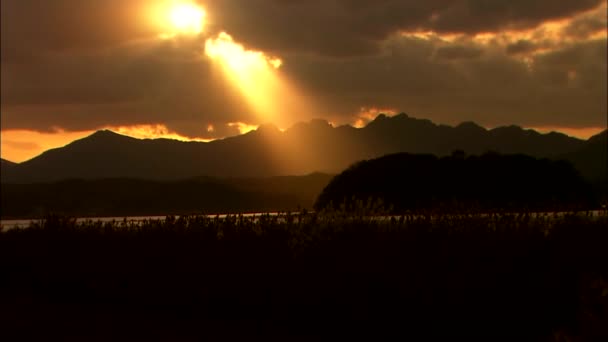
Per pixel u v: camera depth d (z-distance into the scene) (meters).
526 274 10.87
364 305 11.67
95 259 16.25
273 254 13.27
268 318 13.07
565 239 11.20
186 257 14.46
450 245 11.45
